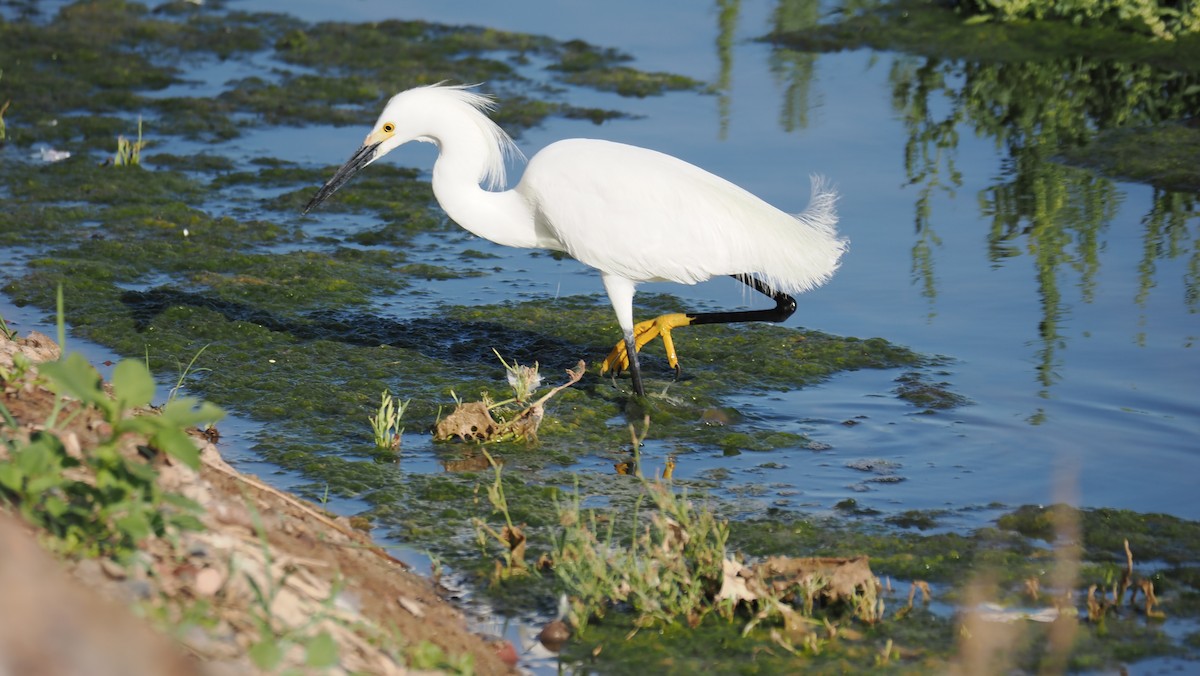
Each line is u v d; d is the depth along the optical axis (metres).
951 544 9.11
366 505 9.69
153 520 6.48
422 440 11.05
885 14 25.58
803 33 25.11
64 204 17.12
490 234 12.37
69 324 13.38
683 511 8.43
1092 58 22.77
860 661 7.51
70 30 25.48
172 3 28.06
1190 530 9.28
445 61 24.27
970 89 21.88
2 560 5.30
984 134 19.84
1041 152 18.95
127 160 18.80
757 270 11.62
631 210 11.34
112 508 6.25
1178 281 14.34
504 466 10.56
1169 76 21.88
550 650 7.68
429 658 6.75
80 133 20.06
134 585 6.07
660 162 11.59
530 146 19.03
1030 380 12.16
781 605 7.80
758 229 11.51
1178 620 8.02
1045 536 9.25
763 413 11.79
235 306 14.17
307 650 5.85
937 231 16.11
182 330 13.38
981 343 13.14
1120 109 20.66
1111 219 16.31
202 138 20.25
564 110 21.12
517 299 14.91
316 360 12.83
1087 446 10.80
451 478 10.22
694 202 11.38
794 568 8.25
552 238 12.30
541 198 11.68
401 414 11.35
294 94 22.42
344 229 17.06
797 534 9.29
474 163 12.18
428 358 13.01
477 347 13.38
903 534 9.33
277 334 13.41
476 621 7.99
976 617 7.24
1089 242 15.59
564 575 8.09
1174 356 12.47
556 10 27.89
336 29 26.34
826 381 12.52
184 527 6.57
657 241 11.32
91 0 27.84
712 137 19.61
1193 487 10.05
